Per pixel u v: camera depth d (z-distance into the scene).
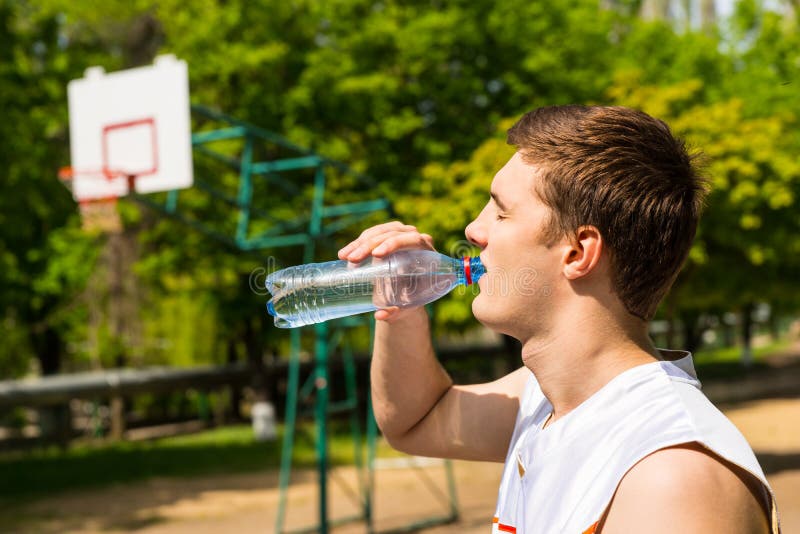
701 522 0.86
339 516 9.31
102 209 6.77
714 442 0.90
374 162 15.55
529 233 1.07
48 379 16.64
